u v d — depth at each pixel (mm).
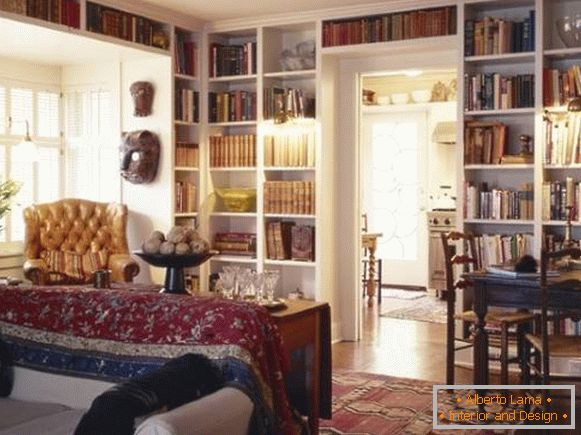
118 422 2229
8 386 3174
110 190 6484
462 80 5316
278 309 3375
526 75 5152
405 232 9648
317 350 3516
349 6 5723
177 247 3469
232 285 3520
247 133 6617
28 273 5621
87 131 6590
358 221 6301
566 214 5012
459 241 5535
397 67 5988
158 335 2883
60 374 3047
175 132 6379
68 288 3365
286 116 6023
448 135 8945
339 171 6297
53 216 6004
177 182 6320
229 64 6395
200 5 5746
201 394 2576
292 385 3559
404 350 5902
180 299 2969
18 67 6312
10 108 6250
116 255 6012
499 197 5246
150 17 5875
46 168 6590
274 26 6172
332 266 6219
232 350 2689
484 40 5234
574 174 5207
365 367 5324
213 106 6496
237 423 2400
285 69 6191
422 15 5500
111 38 5551
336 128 6238
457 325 5477
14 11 4793
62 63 6504
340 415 4148
